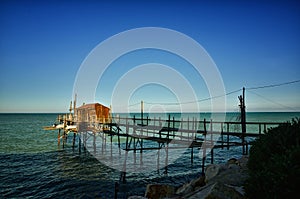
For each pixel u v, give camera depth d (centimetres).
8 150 3309
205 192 712
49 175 2084
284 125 952
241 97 2173
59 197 1566
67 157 2844
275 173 572
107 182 1886
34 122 10656
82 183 1856
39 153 3089
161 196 1175
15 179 1961
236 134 1822
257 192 602
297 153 581
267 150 828
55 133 5806
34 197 1570
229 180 981
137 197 1130
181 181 1897
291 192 525
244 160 1379
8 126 8094
